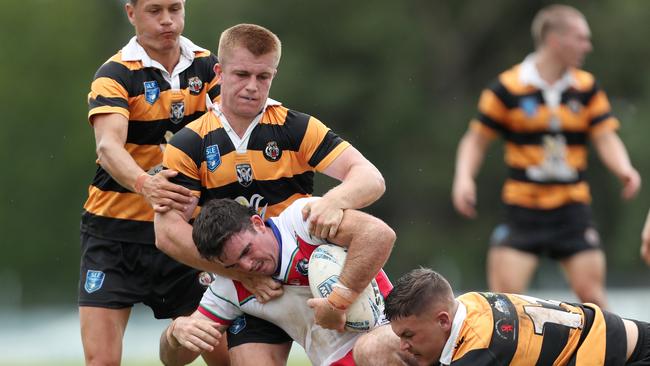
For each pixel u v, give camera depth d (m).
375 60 123.50
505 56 127.06
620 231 116.44
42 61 153.12
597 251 39.59
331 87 119.75
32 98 150.25
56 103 150.88
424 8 127.38
